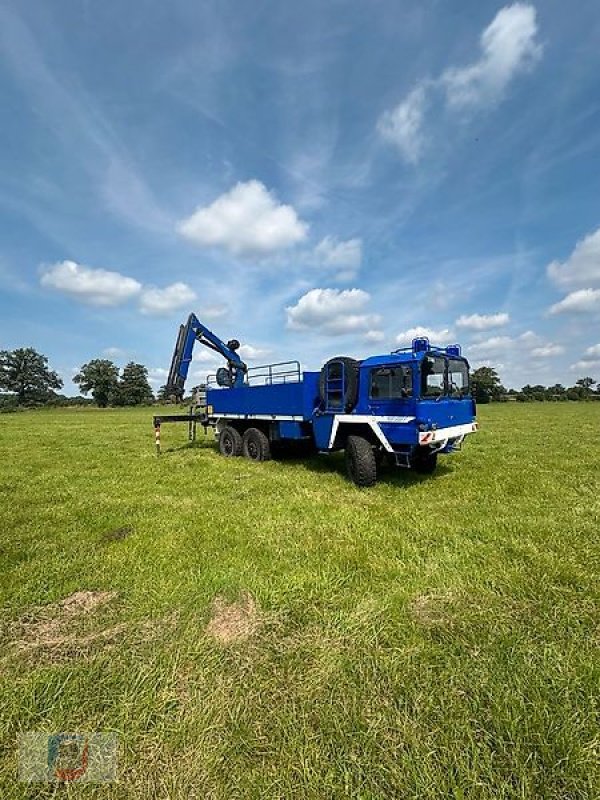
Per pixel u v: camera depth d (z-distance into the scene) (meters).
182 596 3.42
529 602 3.27
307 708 2.22
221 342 13.05
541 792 1.77
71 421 29.80
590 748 1.96
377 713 2.18
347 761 1.91
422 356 6.71
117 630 2.99
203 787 1.82
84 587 3.66
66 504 6.25
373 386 7.34
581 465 8.70
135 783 1.85
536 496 6.28
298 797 1.75
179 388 12.28
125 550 4.43
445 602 3.28
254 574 3.76
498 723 2.08
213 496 6.61
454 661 2.57
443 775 1.83
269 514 5.55
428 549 4.33
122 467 9.40
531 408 38.50
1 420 32.47
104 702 2.30
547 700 2.25
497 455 10.23
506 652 2.65
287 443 10.34
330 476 8.10
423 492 6.66
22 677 2.53
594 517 5.23
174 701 2.29
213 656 2.65
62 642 2.87
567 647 2.69
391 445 7.04
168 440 15.38
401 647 2.71
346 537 4.65
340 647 2.71
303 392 8.61
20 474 8.62
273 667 2.54
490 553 4.19
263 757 1.94
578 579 3.58
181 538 4.72
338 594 3.41
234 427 11.28
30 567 4.05
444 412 7.05
